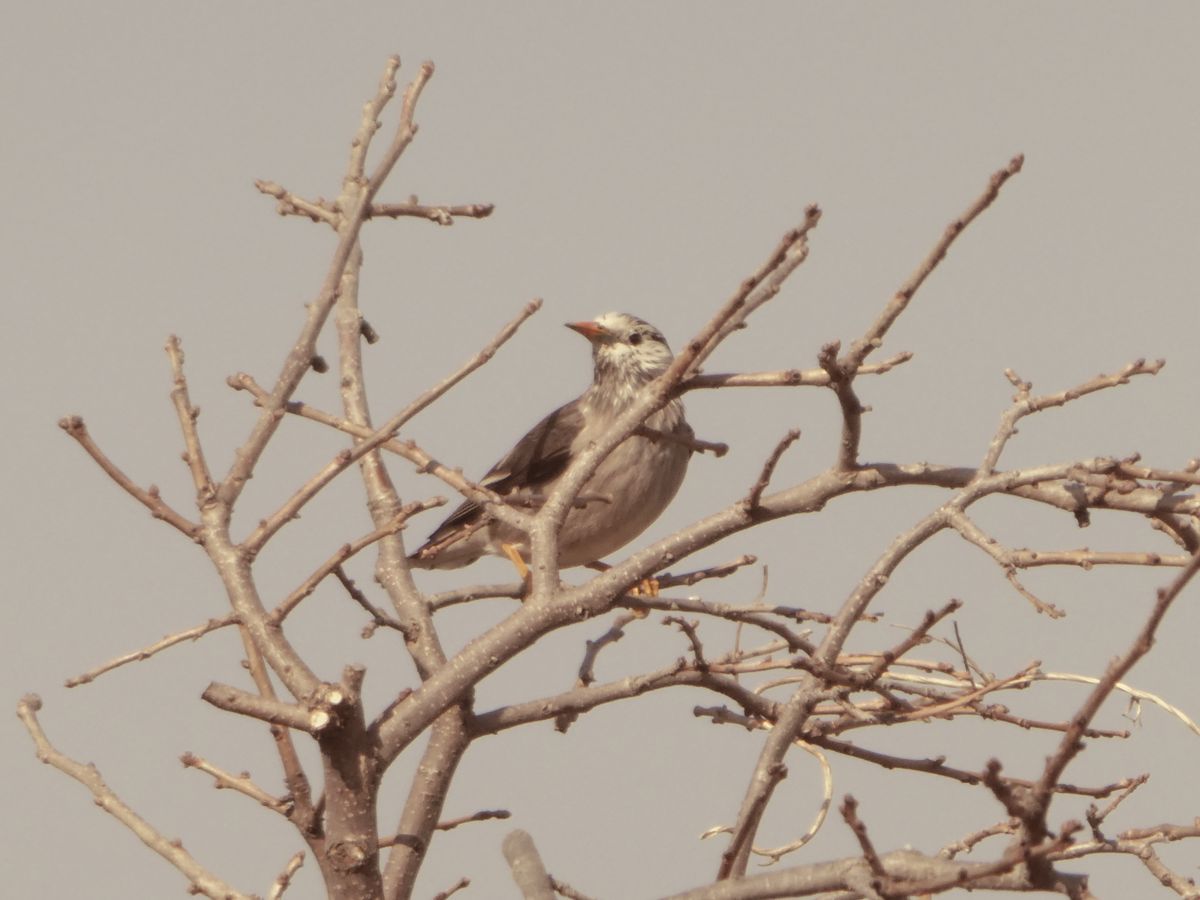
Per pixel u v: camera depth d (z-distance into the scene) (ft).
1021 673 33.04
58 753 32.65
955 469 33.73
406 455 34.37
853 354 31.50
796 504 33.86
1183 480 30.89
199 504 32.22
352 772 29.25
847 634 32.45
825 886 25.31
